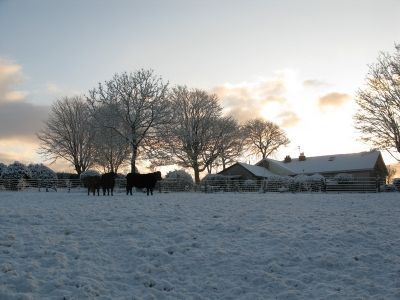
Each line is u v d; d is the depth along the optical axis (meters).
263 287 9.62
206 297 9.09
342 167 63.62
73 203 20.05
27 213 15.87
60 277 9.34
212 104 57.81
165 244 12.09
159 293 9.09
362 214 17.30
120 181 37.97
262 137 81.62
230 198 24.59
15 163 38.16
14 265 9.79
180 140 52.94
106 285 9.24
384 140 43.75
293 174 65.00
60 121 59.19
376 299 8.84
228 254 11.38
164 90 44.78
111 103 43.19
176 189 39.69
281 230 13.83
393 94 43.09
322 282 9.89
